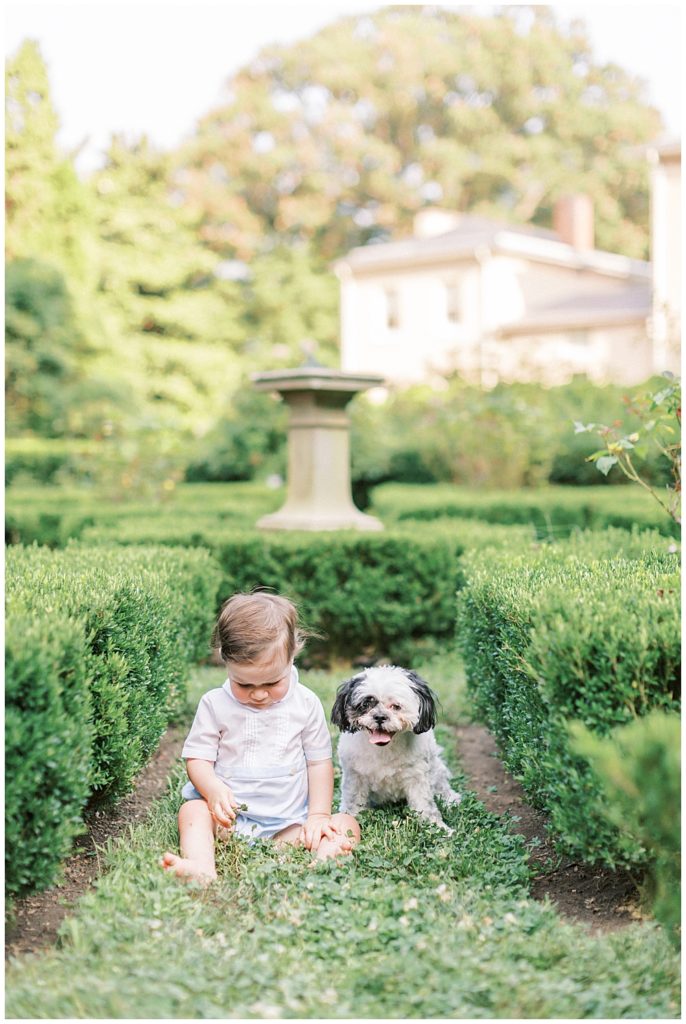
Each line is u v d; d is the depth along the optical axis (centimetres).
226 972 239
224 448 1689
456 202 3181
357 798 372
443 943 250
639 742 218
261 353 2720
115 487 1198
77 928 259
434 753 382
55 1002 224
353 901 284
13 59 2172
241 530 700
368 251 2692
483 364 2064
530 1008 224
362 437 1123
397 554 646
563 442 1402
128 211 2534
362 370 2661
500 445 1255
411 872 314
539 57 3203
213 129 3091
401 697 350
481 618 406
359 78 3161
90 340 2181
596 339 2281
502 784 438
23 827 258
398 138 3291
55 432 1984
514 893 300
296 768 357
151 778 434
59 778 263
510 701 363
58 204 2264
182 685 473
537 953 247
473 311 2447
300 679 591
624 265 2770
